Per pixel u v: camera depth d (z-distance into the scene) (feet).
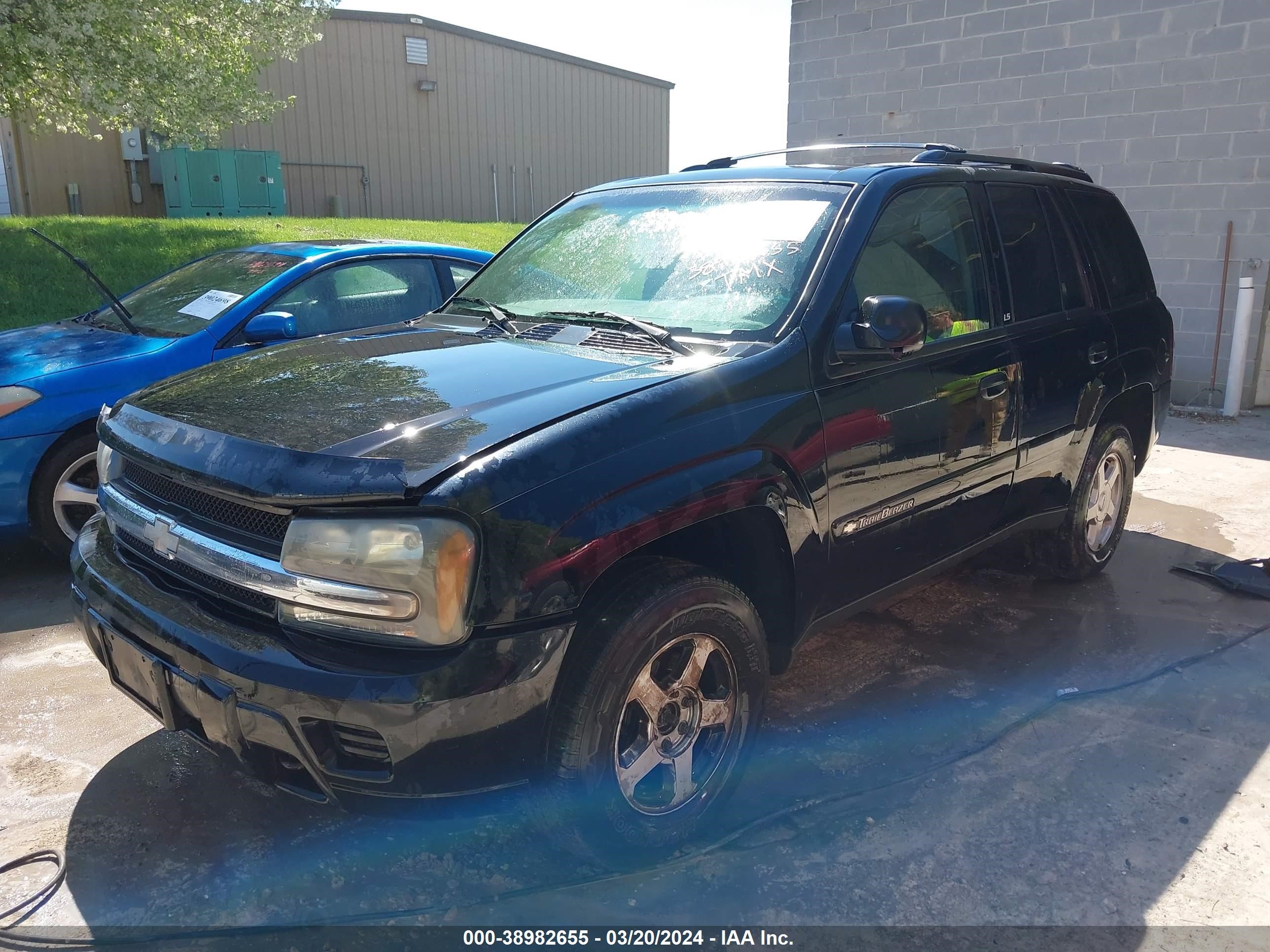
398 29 77.20
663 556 8.46
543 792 7.70
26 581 15.15
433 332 11.03
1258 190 27.02
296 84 73.51
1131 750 10.52
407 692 6.77
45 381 14.39
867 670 12.44
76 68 35.96
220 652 7.31
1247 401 28.63
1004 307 12.19
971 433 11.25
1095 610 14.34
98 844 8.86
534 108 87.25
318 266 17.24
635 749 8.23
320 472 7.14
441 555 6.82
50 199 63.41
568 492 7.34
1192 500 19.92
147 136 65.10
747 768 9.32
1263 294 27.58
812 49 35.73
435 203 82.17
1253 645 13.15
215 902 8.14
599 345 9.78
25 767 10.07
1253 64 26.50
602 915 8.01
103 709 11.27
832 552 9.68
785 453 8.86
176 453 8.02
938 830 9.14
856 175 10.83
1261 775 10.07
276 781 7.53
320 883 8.39
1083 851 8.84
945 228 11.55
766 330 9.43
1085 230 14.24
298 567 7.13
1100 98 29.35
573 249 11.91
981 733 10.87
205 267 18.57
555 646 7.26
